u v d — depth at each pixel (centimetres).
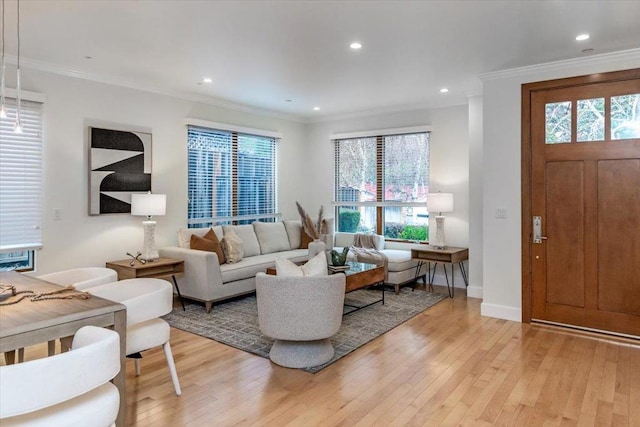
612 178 372
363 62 397
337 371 297
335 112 644
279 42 343
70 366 141
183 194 526
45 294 217
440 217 539
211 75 441
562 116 394
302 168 709
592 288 382
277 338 301
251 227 577
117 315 196
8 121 380
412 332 382
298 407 247
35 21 302
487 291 433
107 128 446
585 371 298
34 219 396
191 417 235
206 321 412
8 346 162
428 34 325
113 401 168
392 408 246
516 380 283
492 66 409
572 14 288
